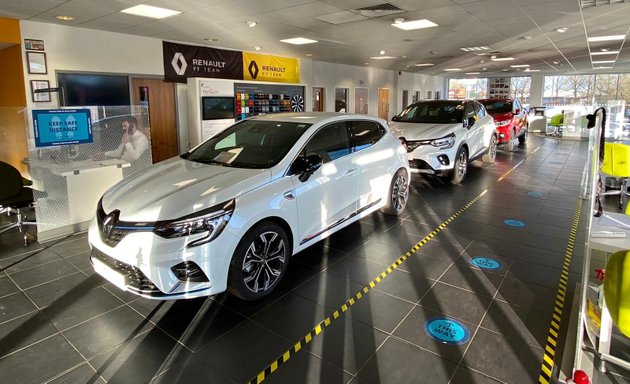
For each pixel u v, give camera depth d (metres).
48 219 4.46
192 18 6.34
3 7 5.47
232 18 6.45
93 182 4.79
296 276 3.52
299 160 3.42
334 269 3.66
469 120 7.47
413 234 4.59
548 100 21.84
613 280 1.97
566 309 2.96
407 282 3.40
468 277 3.50
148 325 2.78
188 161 3.74
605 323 2.30
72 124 4.58
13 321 2.83
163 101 8.47
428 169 6.57
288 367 2.34
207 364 2.37
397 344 2.55
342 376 2.26
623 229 2.59
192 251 2.63
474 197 6.30
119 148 5.07
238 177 3.09
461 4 5.84
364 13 6.29
